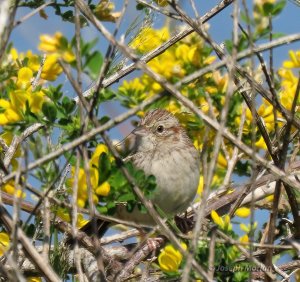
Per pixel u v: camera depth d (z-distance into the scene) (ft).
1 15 25.54
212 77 43.24
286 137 33.76
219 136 25.21
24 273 33.40
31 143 34.47
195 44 44.88
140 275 35.50
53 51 27.53
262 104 41.65
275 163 35.35
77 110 32.58
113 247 36.06
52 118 30.50
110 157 31.89
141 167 43.01
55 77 36.04
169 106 45.32
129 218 41.47
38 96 31.89
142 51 39.58
